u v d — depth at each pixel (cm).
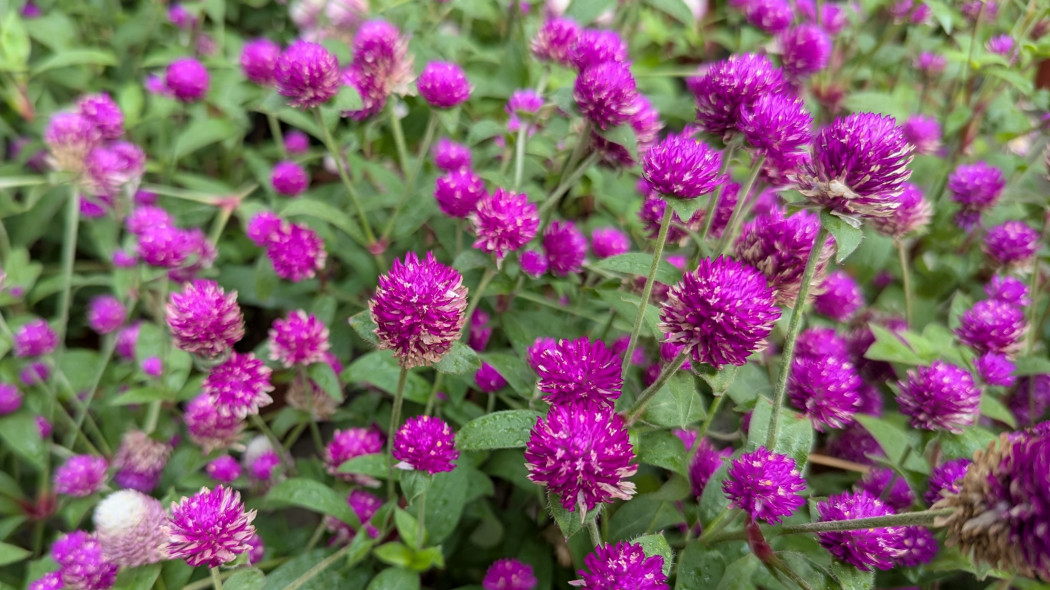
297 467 26
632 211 30
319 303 28
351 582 22
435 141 34
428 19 37
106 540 18
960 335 24
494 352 27
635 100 22
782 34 31
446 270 17
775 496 16
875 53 37
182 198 34
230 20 48
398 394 19
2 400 24
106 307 28
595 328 27
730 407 26
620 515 22
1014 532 12
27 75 33
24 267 30
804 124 18
